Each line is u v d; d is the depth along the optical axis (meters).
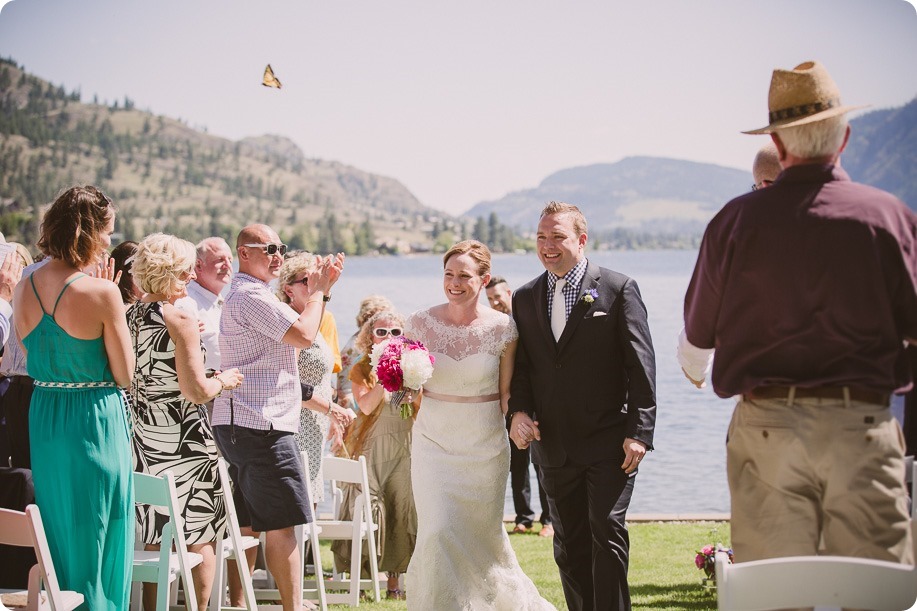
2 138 131.62
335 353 7.02
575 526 4.96
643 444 4.65
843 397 3.20
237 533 5.07
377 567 6.23
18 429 5.59
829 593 2.74
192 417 4.98
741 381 3.37
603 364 4.82
